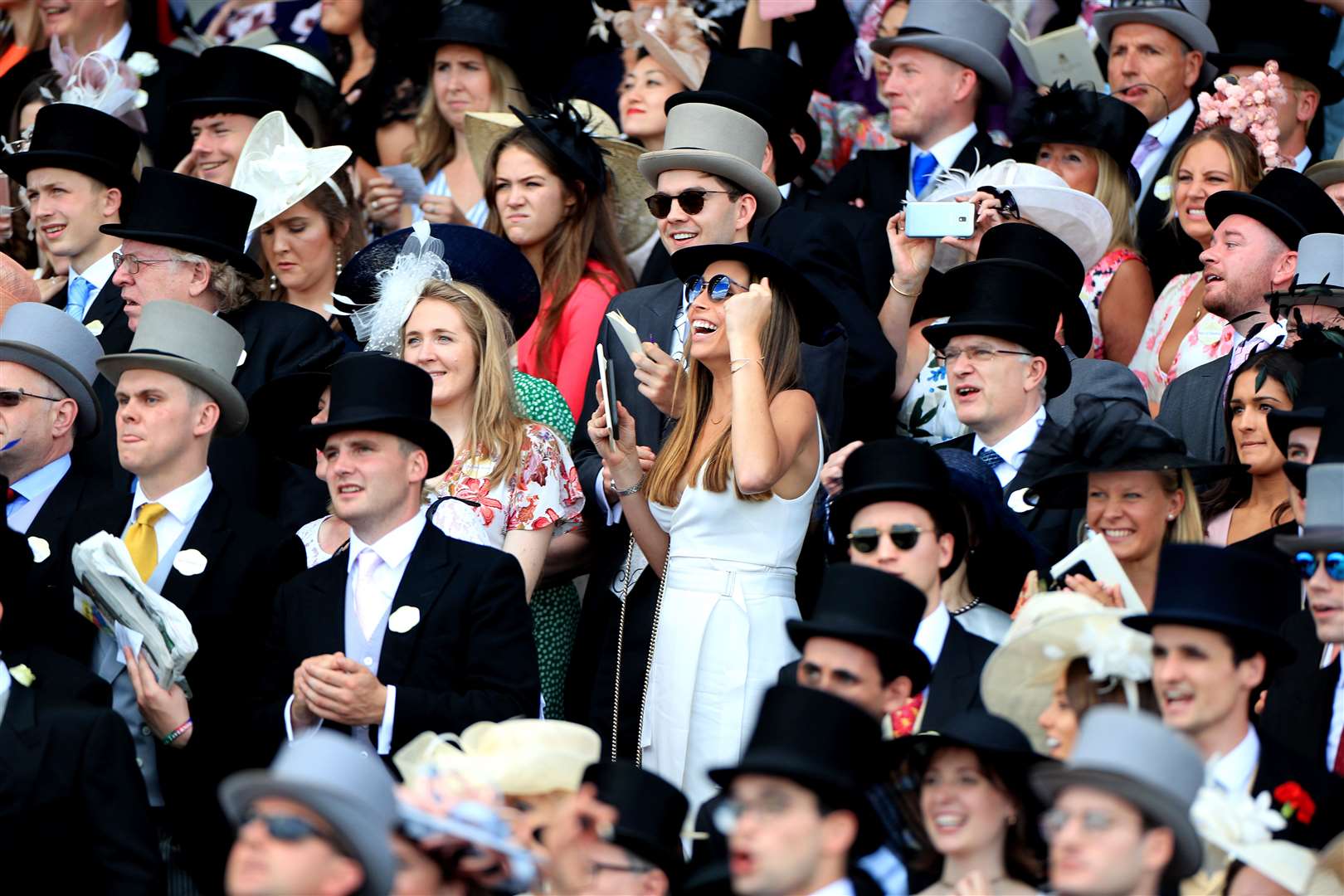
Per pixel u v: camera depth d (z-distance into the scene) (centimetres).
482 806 1623
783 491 2362
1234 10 3303
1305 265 2539
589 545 2634
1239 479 2405
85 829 2039
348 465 2219
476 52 3444
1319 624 1939
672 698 2319
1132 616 1822
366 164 3459
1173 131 3322
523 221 2956
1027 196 2778
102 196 2991
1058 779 1544
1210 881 1712
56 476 2584
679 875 1769
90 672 2166
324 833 1517
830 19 3631
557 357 2934
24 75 3800
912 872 1778
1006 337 2425
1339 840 1708
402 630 2186
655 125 3344
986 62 3161
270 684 2230
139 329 2461
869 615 1844
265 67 3266
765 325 2395
